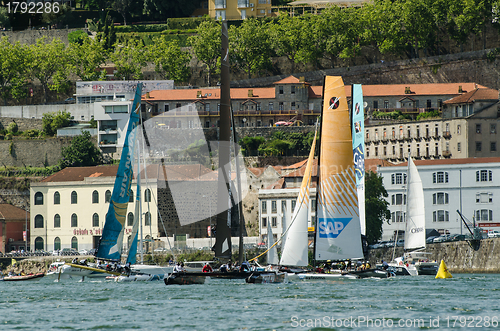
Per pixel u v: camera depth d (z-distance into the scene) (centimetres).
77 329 19175
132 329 19025
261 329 18825
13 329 19338
